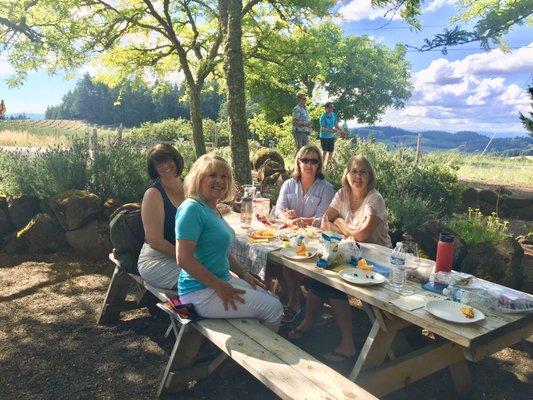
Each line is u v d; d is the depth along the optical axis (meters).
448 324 2.07
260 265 3.26
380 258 3.08
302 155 4.21
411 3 5.32
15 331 3.57
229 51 7.23
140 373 3.01
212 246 2.71
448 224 5.91
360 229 3.48
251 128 21.61
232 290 2.69
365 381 2.39
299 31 14.03
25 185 5.95
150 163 3.27
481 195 9.00
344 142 8.76
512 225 8.00
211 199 2.76
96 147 6.92
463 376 2.79
